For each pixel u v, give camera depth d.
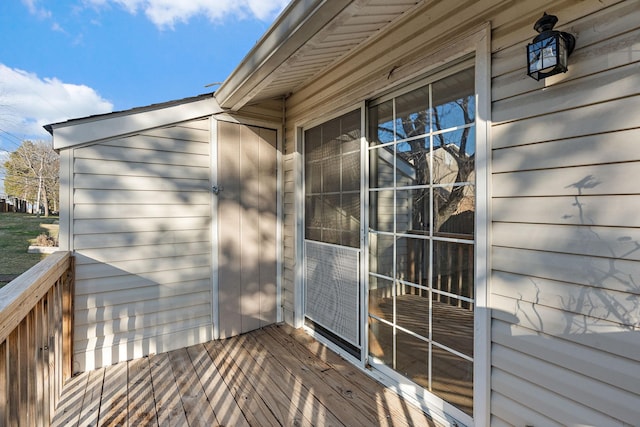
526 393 1.44
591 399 1.25
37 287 1.54
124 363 2.60
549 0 1.35
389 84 2.12
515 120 1.47
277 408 2.01
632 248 1.15
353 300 2.54
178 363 2.59
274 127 3.38
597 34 1.22
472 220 1.69
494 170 1.55
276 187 3.41
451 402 1.82
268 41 1.99
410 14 1.94
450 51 1.73
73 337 2.44
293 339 3.03
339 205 2.71
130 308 2.67
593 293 1.24
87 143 2.51
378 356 2.34
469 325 1.71
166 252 2.82
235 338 3.07
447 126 1.82
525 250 1.45
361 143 2.41
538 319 1.40
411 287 2.06
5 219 11.05
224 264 3.08
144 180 2.73
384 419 1.89
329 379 2.33
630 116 1.15
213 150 3.01
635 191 1.14
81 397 2.14
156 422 1.89
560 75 1.32
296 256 3.23
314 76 2.88
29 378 1.56
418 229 2.01
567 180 1.31
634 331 1.15
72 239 2.46
